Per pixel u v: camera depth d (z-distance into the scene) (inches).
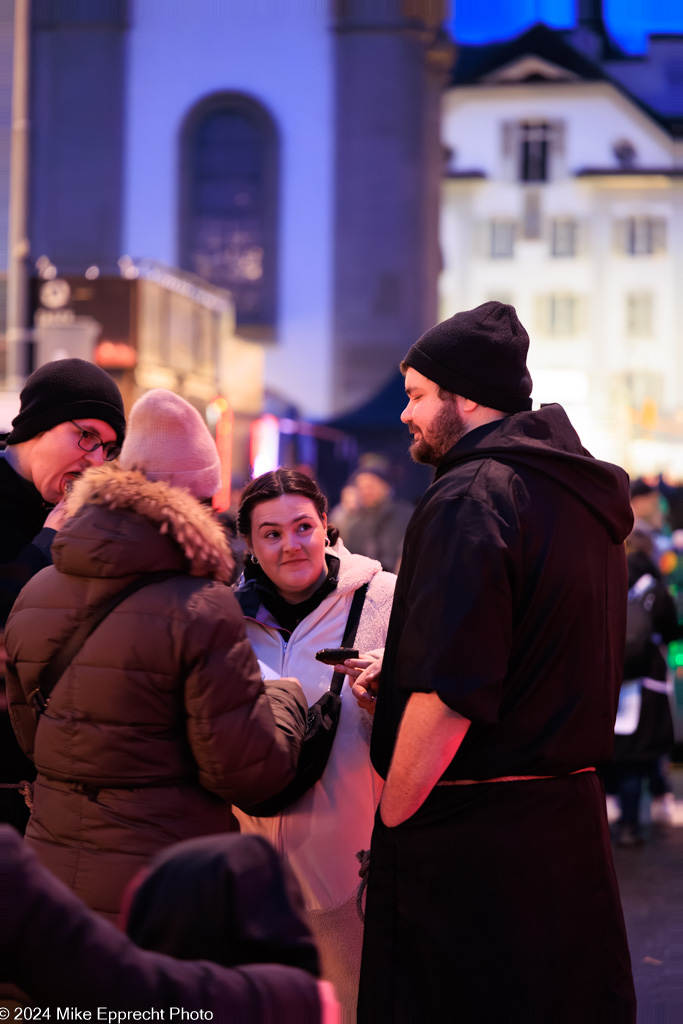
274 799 89.3
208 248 957.8
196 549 77.5
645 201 1146.0
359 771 92.0
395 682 80.4
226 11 946.1
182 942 49.4
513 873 77.4
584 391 393.1
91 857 75.7
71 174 960.9
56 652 78.1
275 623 97.3
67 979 45.4
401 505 347.6
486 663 75.0
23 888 46.2
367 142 948.0
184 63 954.7
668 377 1133.7
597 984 79.6
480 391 83.7
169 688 76.2
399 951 81.0
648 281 1146.0
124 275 401.7
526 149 1151.0
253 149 956.0
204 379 460.4
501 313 86.0
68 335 395.2
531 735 78.4
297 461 638.5
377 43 943.7
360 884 91.1
